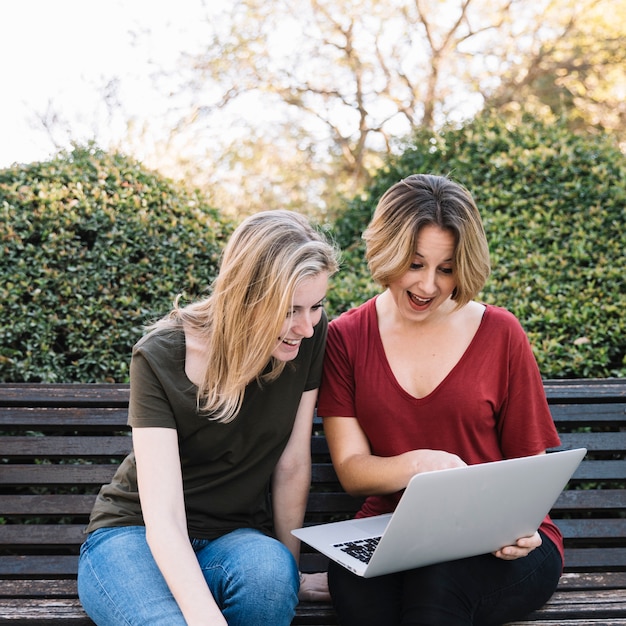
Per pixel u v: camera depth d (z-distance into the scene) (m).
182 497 1.60
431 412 1.77
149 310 2.74
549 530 1.79
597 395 2.14
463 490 1.43
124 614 1.47
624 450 2.11
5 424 2.10
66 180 2.93
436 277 1.69
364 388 1.80
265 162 7.15
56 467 2.07
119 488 1.72
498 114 3.87
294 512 1.81
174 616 1.43
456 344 1.79
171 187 3.08
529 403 1.78
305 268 1.56
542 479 1.52
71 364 2.70
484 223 3.12
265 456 1.74
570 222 3.04
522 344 1.79
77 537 2.01
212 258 2.89
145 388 1.63
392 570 1.51
